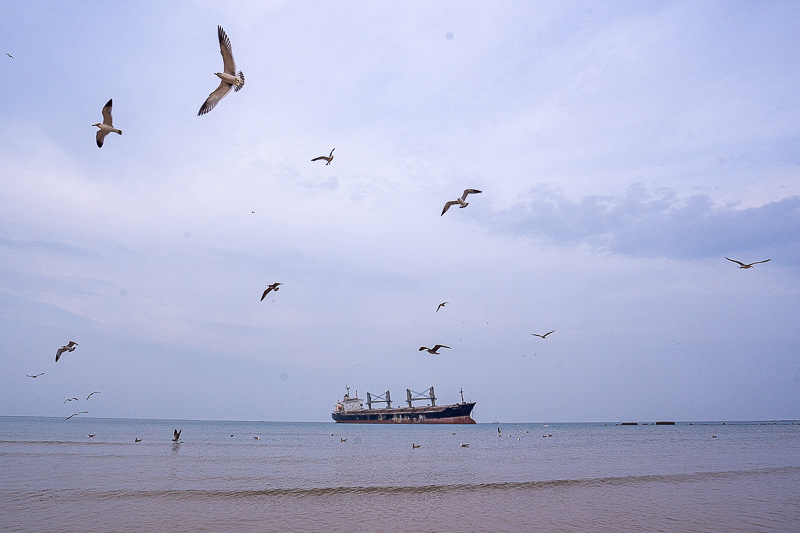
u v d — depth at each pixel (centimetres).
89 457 4678
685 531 1977
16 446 5862
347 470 4050
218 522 2072
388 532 1953
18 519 2034
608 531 1978
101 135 1593
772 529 2016
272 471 3903
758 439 10062
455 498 2652
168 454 5312
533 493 2802
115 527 1955
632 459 5138
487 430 17275
